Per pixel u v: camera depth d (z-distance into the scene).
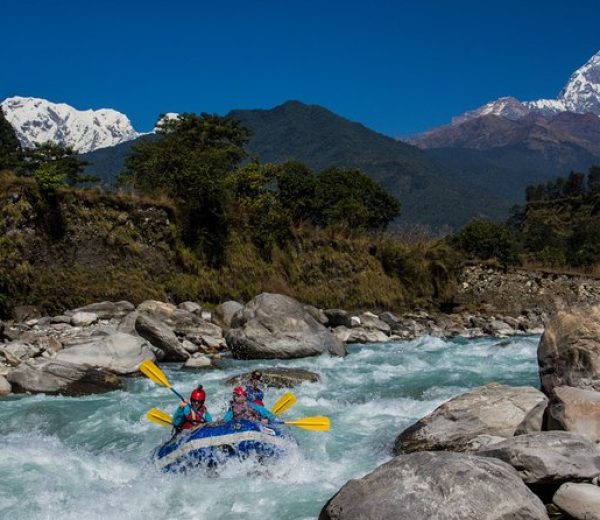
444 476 5.67
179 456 8.70
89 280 21.19
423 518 5.30
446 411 9.09
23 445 9.52
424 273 31.31
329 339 18.16
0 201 19.95
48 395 12.41
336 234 29.45
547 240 73.38
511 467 6.14
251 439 8.79
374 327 24.11
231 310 20.67
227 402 12.16
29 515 6.89
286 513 7.03
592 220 106.25
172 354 16.56
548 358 9.79
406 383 13.95
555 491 6.20
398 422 10.75
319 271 27.67
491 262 34.19
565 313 9.91
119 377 14.09
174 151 25.20
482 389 9.42
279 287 25.83
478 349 19.36
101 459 9.14
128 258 22.31
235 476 8.46
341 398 12.57
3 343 15.78
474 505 5.37
